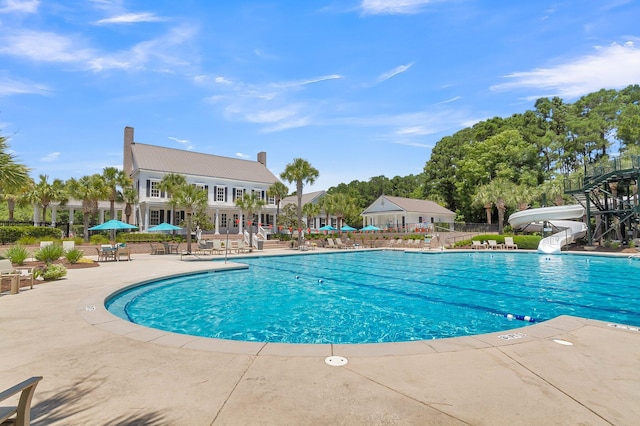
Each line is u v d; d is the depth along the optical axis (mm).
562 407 3139
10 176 12672
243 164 47312
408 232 41719
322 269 19062
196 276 15195
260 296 11445
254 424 2877
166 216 37281
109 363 4320
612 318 8547
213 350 4758
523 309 9531
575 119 55188
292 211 43312
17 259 15664
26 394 2256
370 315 8945
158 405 3227
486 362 4234
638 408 3113
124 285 10742
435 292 12195
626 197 31953
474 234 38719
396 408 3141
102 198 31906
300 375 3898
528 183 47906
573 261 22125
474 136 62094
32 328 5941
